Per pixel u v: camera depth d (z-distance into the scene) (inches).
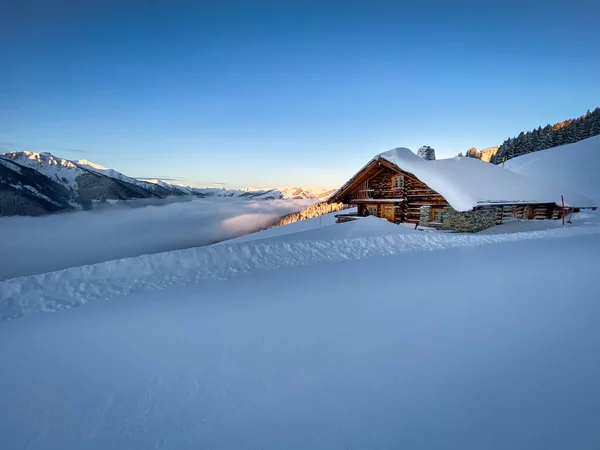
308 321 215.5
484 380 140.4
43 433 121.0
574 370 146.3
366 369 153.4
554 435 108.0
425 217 829.2
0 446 114.7
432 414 120.8
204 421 123.6
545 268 351.3
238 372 155.8
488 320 206.8
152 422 124.6
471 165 957.2
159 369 161.6
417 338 184.1
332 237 610.2
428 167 842.8
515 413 119.1
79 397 141.9
